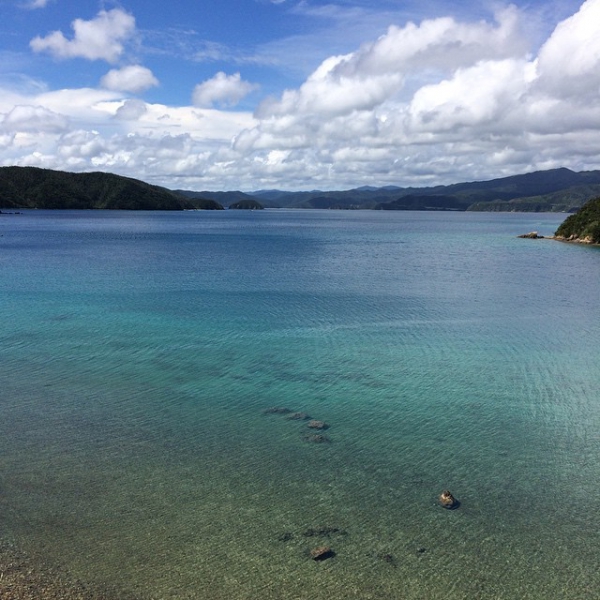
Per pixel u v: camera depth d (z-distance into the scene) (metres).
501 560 11.06
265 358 25.50
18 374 22.41
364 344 28.19
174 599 9.77
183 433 16.95
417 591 10.12
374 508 12.86
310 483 13.98
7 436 16.36
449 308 38.09
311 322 33.16
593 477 14.62
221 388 21.30
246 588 10.08
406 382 22.34
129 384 21.52
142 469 14.50
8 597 9.57
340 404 19.80
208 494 13.31
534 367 24.61
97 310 35.88
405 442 16.64
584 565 10.95
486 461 15.45
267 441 16.52
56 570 10.40
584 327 32.56
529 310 37.62
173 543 11.33
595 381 22.73
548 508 13.03
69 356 25.16
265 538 11.58
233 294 42.97
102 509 12.52
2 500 12.77
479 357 26.06
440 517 12.54
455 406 19.73
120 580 10.19
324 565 10.77
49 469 14.36
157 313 35.19
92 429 17.08
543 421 18.48
